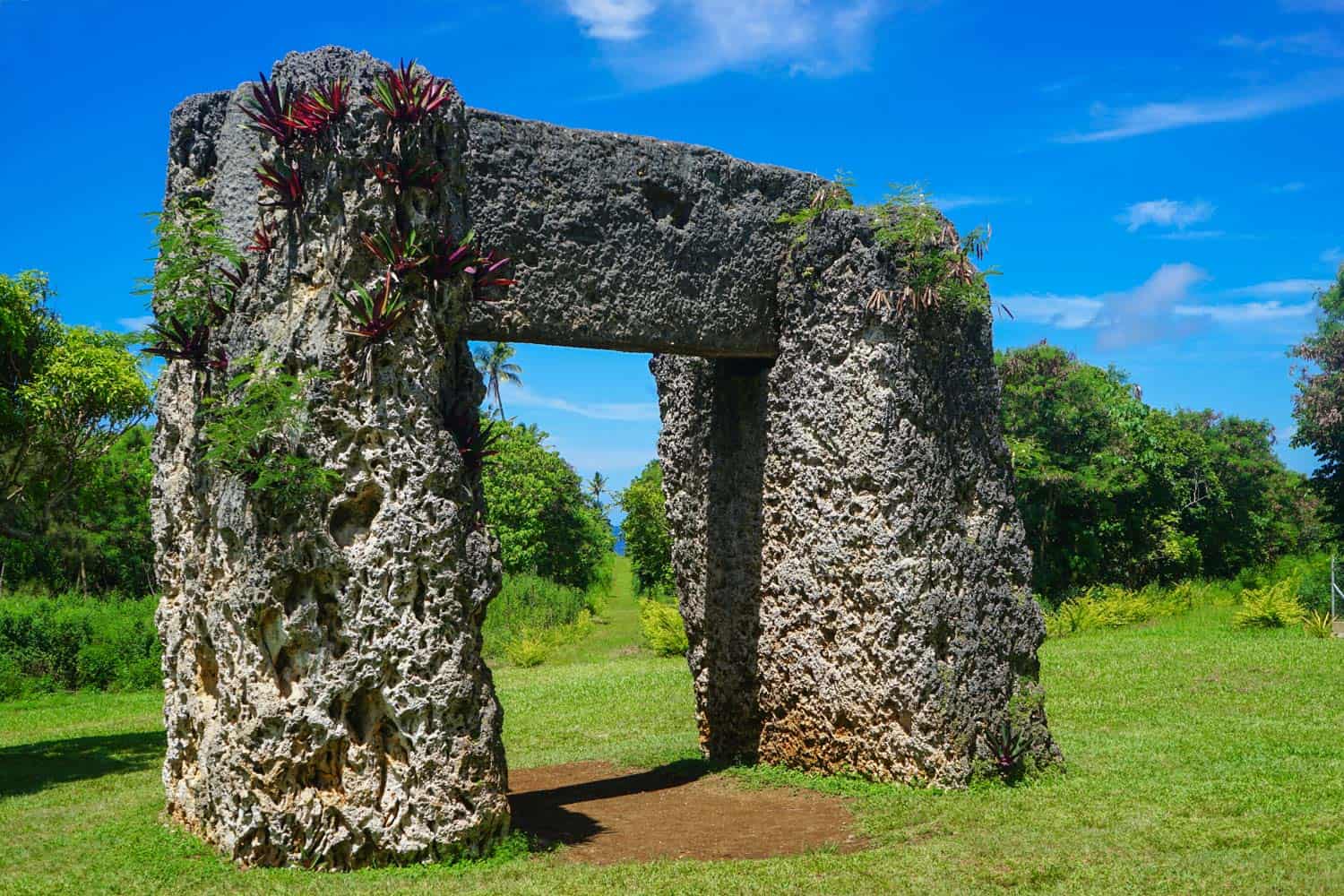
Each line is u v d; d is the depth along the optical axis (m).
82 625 21.73
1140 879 6.04
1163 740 10.18
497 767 6.95
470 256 6.86
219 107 7.64
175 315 7.34
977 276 9.02
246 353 6.83
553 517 41.81
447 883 6.22
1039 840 6.90
